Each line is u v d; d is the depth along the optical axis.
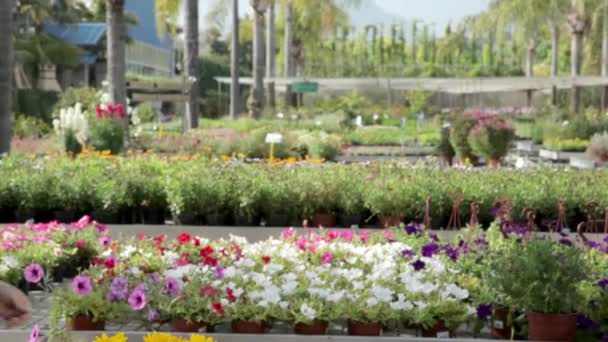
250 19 49.31
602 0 33.00
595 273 5.54
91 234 7.00
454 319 4.82
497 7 38.66
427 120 33.59
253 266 5.81
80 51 35.16
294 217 9.19
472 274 5.65
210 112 49.88
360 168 11.13
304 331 4.85
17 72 31.30
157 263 6.12
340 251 6.42
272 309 4.88
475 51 58.84
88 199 9.49
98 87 41.41
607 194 8.99
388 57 59.38
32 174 9.77
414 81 36.84
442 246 6.25
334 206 9.28
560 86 34.97
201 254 5.99
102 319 4.84
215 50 63.72
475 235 6.68
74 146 14.90
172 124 30.27
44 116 31.08
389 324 4.96
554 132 24.23
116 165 11.05
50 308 5.79
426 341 4.31
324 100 43.75
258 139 18.62
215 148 18.30
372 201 8.94
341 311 4.84
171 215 9.94
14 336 4.23
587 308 4.87
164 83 21.45
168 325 4.96
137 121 18.38
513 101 43.84
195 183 9.15
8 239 6.76
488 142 17.19
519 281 4.70
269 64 38.25
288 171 10.33
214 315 4.84
